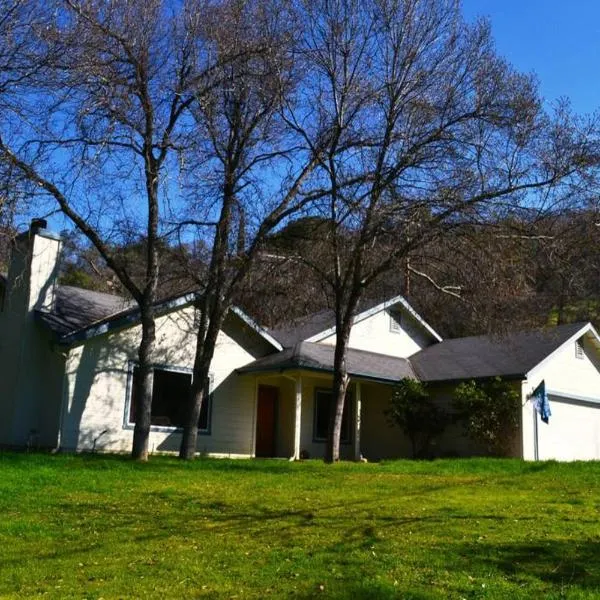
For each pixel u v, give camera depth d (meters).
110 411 18.52
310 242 17.78
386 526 8.81
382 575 6.56
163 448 19.36
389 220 16.50
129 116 15.96
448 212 16.19
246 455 21.03
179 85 16.61
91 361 18.33
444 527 8.72
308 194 17.55
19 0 14.63
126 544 7.85
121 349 18.97
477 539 8.02
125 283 17.00
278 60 16.94
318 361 20.77
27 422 18.17
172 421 19.72
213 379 20.69
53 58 15.02
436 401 23.03
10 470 12.77
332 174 17.42
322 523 9.02
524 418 20.97
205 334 19.09
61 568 6.87
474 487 12.59
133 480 12.66
